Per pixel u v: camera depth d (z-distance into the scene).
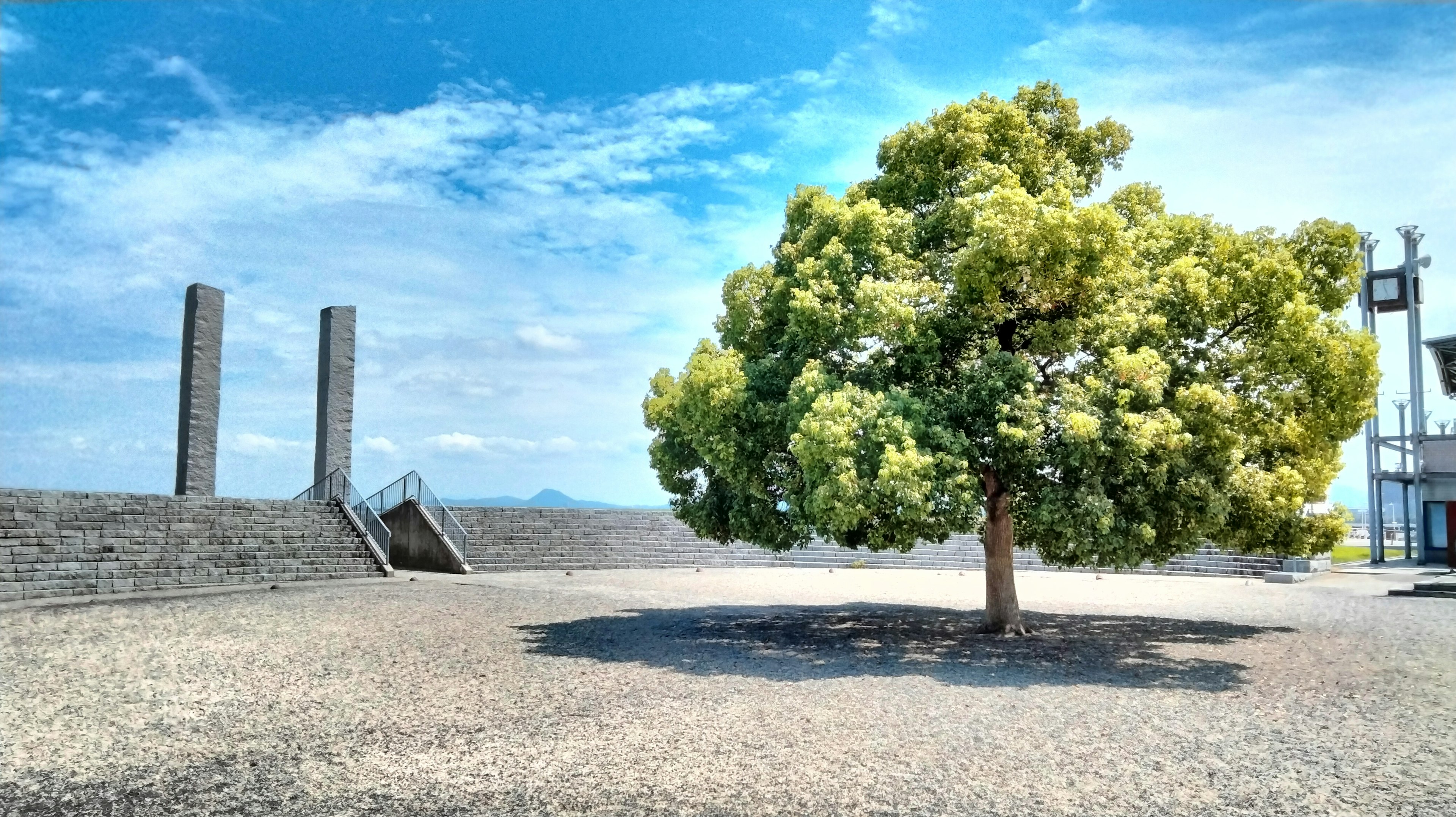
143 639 14.77
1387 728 9.88
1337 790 7.67
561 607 20.00
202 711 10.24
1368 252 36.62
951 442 14.21
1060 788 7.61
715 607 20.92
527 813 6.96
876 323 14.84
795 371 16.36
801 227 18.67
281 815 6.96
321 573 25.06
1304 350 15.39
